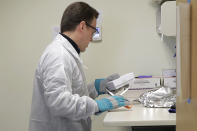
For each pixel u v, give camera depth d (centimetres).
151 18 182
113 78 150
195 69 48
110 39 187
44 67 105
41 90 113
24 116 201
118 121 98
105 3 186
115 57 188
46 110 113
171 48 181
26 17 196
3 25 199
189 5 52
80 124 115
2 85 201
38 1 194
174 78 162
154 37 183
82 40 118
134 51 185
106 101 111
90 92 144
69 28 115
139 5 183
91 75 191
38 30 195
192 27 50
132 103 134
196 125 49
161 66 183
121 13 185
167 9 157
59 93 98
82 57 191
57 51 106
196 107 48
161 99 129
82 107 101
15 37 198
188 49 53
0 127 202
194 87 49
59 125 111
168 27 158
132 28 185
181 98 62
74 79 112
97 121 191
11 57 200
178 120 69
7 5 198
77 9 113
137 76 182
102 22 187
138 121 97
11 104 201
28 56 198
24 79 199
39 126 112
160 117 101
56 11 192
